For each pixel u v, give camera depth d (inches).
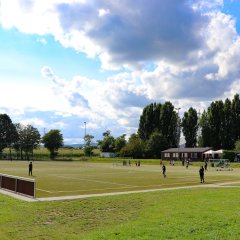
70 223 762.8
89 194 1215.6
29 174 2267.5
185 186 1497.3
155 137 5462.6
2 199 1076.5
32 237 651.5
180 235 558.6
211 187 1380.4
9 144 6692.9
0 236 659.4
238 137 5128.0
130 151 5580.7
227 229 577.3
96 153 7003.0
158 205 877.8
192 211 730.2
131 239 552.1
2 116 6796.3
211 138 5251.0
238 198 901.8
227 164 3491.6
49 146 6560.0
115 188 1434.5
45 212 875.4
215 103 5260.8
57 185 1560.0
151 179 1918.1
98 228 701.3
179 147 5457.7
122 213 832.9
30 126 6697.8
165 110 5802.2
